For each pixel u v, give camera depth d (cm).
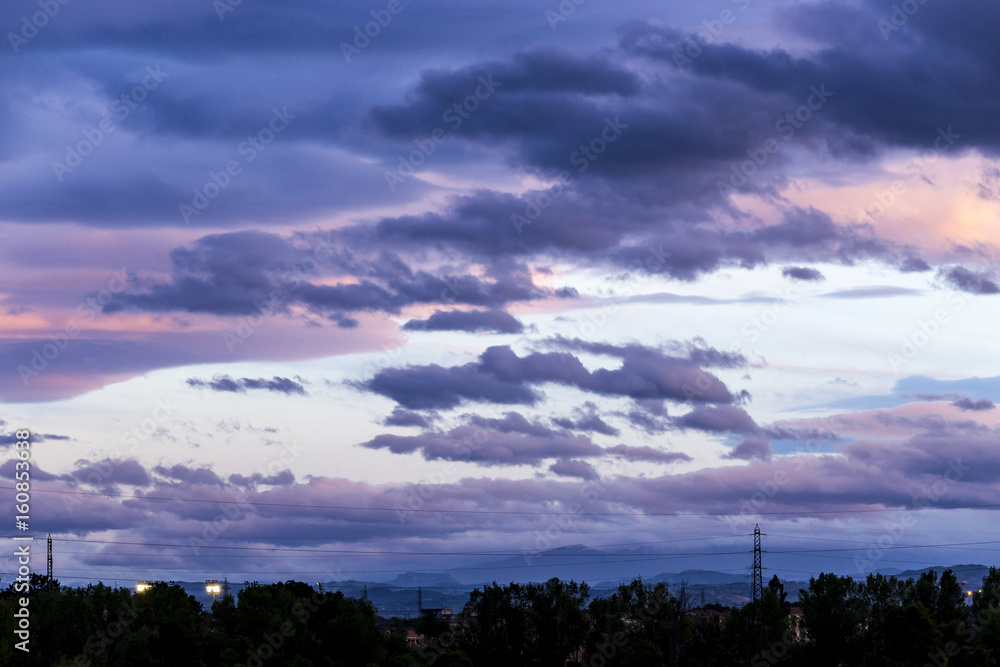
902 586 9950
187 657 8794
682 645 9562
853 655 9138
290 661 9344
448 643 10381
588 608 10381
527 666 10144
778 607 9719
